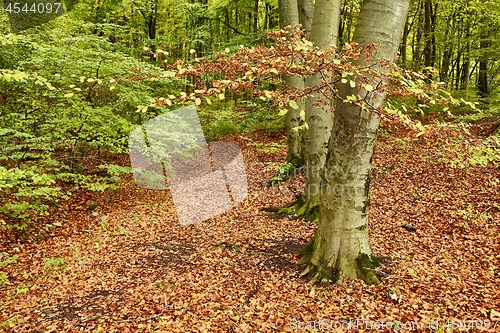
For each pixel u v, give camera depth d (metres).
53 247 6.95
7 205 6.58
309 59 3.29
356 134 4.40
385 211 7.38
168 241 6.94
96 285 5.30
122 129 9.07
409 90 3.47
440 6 15.96
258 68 3.17
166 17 18.70
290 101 3.22
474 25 14.84
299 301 4.46
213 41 15.42
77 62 7.74
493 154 4.14
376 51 3.86
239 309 4.41
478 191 7.54
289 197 8.59
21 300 4.95
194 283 5.17
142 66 7.92
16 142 8.44
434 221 6.68
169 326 4.11
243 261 5.75
